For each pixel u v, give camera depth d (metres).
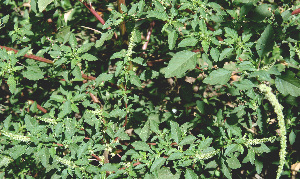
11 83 1.01
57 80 1.15
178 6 1.06
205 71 1.14
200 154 0.99
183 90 1.22
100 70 1.25
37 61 1.12
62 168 1.03
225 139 1.00
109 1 1.33
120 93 1.08
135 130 1.13
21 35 1.12
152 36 1.26
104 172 1.02
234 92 1.08
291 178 1.20
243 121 1.09
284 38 1.00
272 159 1.11
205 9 1.03
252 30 1.02
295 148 1.13
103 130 1.09
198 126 1.20
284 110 1.07
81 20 1.32
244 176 1.21
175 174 1.01
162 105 1.25
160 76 1.21
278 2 1.22
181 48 1.14
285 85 0.96
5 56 1.02
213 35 0.98
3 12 1.28
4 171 1.08
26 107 1.15
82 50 1.04
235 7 1.09
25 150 0.98
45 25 1.20
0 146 1.06
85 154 1.00
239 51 0.99
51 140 0.99
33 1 1.08
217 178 1.18
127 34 1.12
